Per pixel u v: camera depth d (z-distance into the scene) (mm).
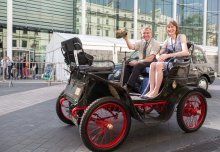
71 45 5469
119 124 6145
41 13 26203
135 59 6504
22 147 5133
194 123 6195
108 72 5332
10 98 10484
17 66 18219
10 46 23312
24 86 14969
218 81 20297
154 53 6301
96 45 19281
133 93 5906
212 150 5098
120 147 5168
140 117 5180
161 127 6465
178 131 6164
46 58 21328
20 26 24797
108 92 5145
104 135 5188
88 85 5012
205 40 39625
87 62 5500
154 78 5691
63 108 6371
